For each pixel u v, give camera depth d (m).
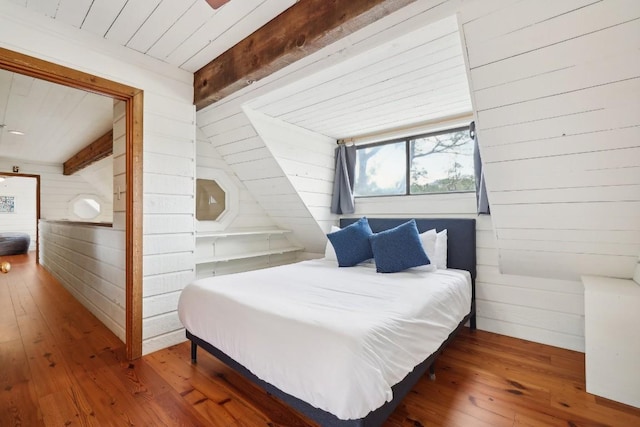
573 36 1.34
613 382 1.79
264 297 1.77
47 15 1.85
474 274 2.83
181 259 2.54
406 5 1.43
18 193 8.13
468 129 2.97
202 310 1.92
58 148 5.06
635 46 1.29
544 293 2.59
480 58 1.57
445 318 1.96
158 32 2.02
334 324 1.34
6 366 2.13
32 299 3.76
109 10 1.79
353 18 1.50
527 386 1.91
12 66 1.78
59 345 2.46
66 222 4.22
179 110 2.52
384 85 2.23
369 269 2.75
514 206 2.19
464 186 3.00
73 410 1.65
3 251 7.12
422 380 1.97
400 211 3.36
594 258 2.25
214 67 2.36
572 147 1.72
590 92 1.49
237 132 2.93
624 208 1.85
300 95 2.40
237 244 3.63
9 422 1.55
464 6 1.39
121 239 2.54
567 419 1.61
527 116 1.70
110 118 3.54
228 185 3.49
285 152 3.08
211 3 1.28
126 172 2.29
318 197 3.59
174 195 2.49
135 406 1.70
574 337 2.46
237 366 1.72
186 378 1.99
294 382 1.31
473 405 1.71
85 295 3.46
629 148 1.60
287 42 1.79
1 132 4.11
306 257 4.39
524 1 1.30
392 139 3.45
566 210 2.03
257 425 1.56
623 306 1.82
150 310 2.34
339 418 1.17
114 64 2.15
